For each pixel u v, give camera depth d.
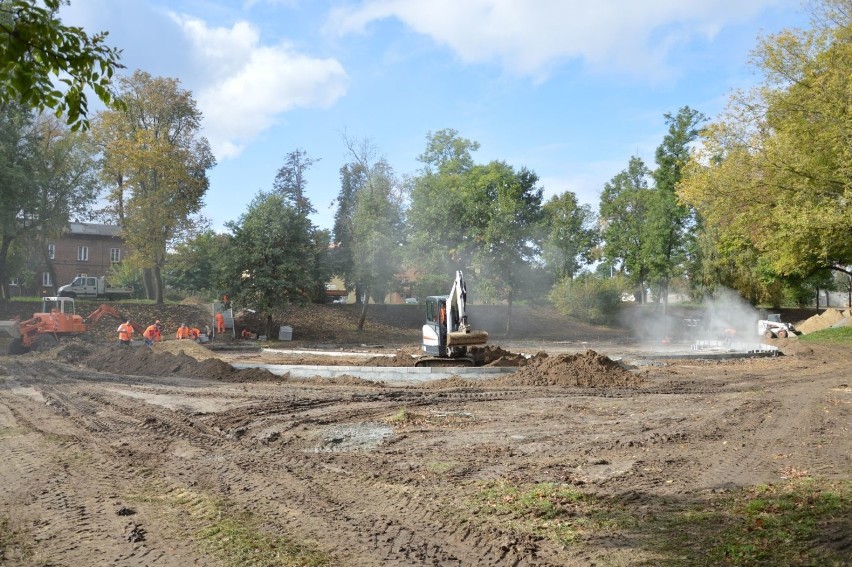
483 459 10.02
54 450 10.60
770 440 11.00
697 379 20.81
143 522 6.95
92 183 44.19
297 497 7.86
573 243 63.66
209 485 8.46
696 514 6.92
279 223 41.31
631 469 9.19
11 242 43.97
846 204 25.05
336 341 43.78
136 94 44.31
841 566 5.23
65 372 22.11
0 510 7.40
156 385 19.06
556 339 49.38
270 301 40.94
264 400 16.16
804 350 30.36
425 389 18.47
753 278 53.78
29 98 5.12
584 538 6.32
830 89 25.66
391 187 49.38
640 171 62.69
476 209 49.50
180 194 44.88
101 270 69.88
